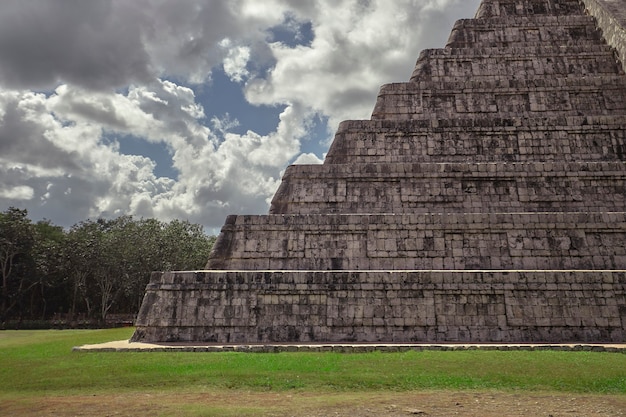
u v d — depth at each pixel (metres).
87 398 10.32
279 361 13.18
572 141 22.97
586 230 19.64
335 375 11.58
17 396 10.69
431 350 14.77
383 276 17.94
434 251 19.88
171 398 10.12
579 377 10.99
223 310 17.95
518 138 23.22
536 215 19.94
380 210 21.67
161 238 52.25
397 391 10.42
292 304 17.89
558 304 17.16
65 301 56.47
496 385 10.66
